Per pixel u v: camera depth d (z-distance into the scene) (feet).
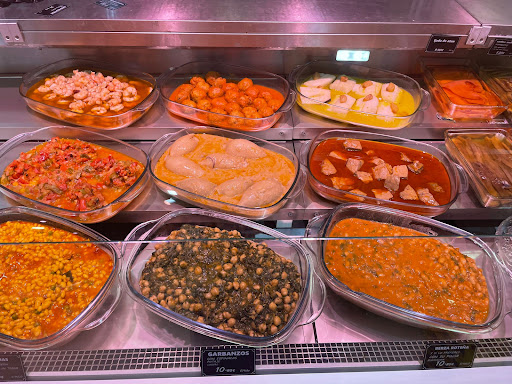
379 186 2.69
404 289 2.18
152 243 2.23
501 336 2.14
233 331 1.96
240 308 1.99
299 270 2.23
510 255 2.35
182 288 2.03
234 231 2.30
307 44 2.64
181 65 3.29
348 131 3.00
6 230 2.36
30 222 2.40
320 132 3.05
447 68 3.36
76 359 2.01
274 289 2.06
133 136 2.98
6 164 2.72
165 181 2.63
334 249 2.32
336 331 2.15
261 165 2.76
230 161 2.73
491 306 2.14
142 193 2.58
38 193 2.52
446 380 2.08
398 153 2.94
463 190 2.67
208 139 2.91
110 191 2.56
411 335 2.13
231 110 3.01
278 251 2.29
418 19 2.60
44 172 2.64
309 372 2.05
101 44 2.58
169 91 3.25
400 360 2.08
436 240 2.37
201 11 2.57
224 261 2.10
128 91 3.06
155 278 2.09
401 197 2.63
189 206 2.55
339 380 2.03
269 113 2.99
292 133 3.04
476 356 2.10
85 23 2.46
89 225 2.49
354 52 3.16
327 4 2.72
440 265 2.26
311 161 2.84
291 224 2.58
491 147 2.88
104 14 2.49
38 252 2.24
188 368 2.02
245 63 3.34
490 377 2.09
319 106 3.08
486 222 2.60
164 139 2.87
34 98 2.99
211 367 2.00
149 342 2.08
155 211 2.50
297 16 2.57
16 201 2.50
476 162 2.75
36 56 3.12
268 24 2.51
